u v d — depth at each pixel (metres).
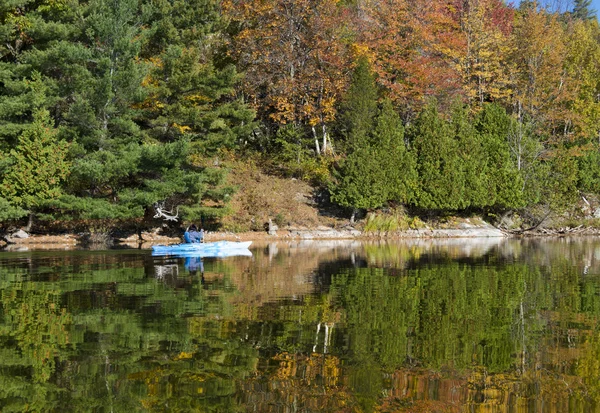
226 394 7.67
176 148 29.83
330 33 42.62
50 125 31.77
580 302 14.12
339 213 40.16
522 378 8.35
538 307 13.49
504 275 19.05
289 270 20.34
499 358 9.28
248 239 35.31
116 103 32.06
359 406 7.32
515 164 43.19
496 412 7.13
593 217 44.47
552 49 47.91
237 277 18.47
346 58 43.84
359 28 45.09
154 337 10.49
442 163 40.22
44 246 30.30
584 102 49.16
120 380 8.20
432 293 15.38
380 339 10.42
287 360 9.14
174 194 33.91
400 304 13.80
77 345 9.96
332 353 9.52
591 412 7.11
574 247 31.08
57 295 14.93
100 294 15.09
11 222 33.25
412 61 44.19
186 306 13.42
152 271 20.08
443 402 7.46
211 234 35.19
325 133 44.22
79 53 29.72
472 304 13.84
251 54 42.91
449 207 39.59
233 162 42.38
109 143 31.30
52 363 8.99
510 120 43.72
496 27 50.53
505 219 43.28
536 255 26.19
